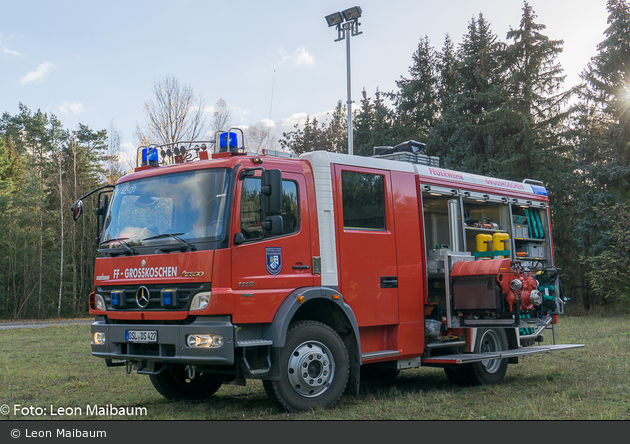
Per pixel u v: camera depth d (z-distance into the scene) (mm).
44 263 43156
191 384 8023
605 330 17469
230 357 5988
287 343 6574
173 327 6211
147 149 7711
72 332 21250
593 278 28062
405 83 38969
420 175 8750
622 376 8883
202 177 6605
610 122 29016
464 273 8562
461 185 9555
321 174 7332
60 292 42375
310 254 6988
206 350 6012
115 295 6824
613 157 28016
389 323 7848
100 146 60719
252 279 6340
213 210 6359
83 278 45062
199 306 6113
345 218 7512
